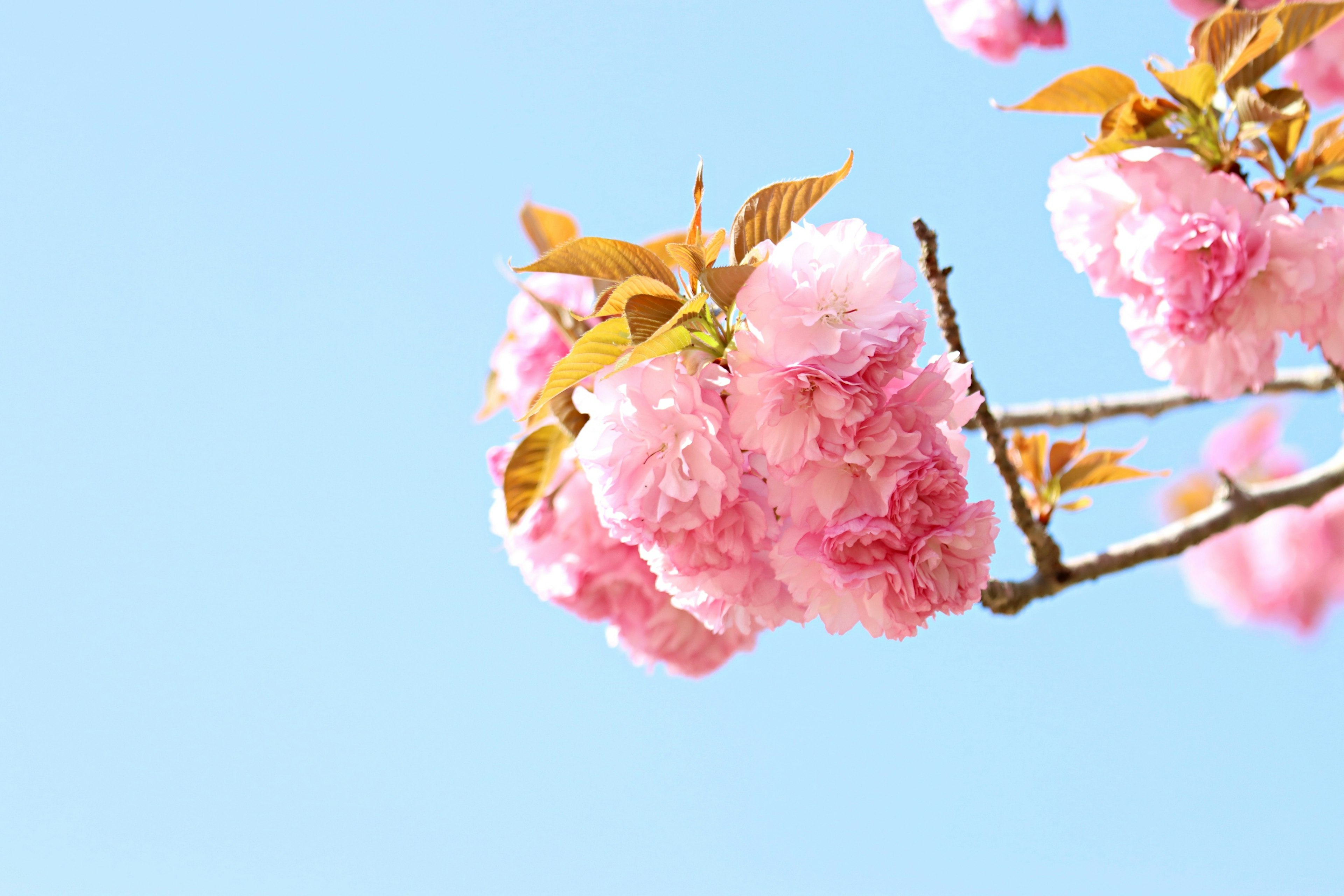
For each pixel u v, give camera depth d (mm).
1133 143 1372
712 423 1254
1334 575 2648
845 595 1274
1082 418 1538
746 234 1279
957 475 1253
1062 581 1441
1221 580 2752
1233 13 1370
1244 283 1363
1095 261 1396
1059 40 1657
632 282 1264
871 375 1249
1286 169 1389
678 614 1451
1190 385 1403
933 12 1707
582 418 1315
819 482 1258
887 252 1257
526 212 1456
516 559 1440
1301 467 2346
